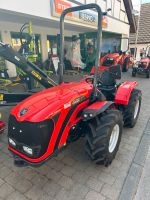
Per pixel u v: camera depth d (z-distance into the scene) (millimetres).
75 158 2811
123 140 3328
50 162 2713
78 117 2426
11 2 4730
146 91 6801
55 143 2084
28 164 2049
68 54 11727
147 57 10852
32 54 5496
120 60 10680
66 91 2389
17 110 2137
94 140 2311
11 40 8500
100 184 2299
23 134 1994
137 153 2947
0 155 2891
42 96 2285
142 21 18266
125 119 3531
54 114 1975
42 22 7586
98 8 2178
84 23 8367
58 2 6246
